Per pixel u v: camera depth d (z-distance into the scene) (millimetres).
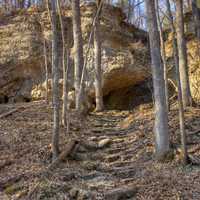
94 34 13453
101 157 7629
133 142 8469
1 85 14891
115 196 5562
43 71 14820
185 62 11414
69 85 13992
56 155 7148
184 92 11320
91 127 10016
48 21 15391
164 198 5441
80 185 5992
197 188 5746
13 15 16094
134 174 6594
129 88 16922
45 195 5609
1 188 5965
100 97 12969
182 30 11523
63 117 9344
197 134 8383
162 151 7180
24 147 7672
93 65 14461
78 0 12141
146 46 17781
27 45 15016
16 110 11242
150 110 11922
